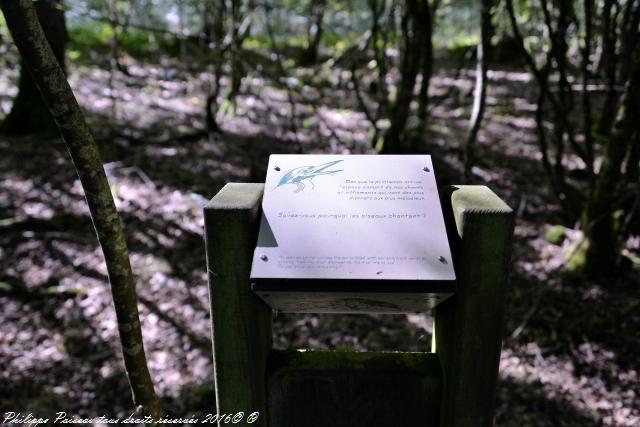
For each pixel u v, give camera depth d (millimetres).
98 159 1009
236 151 5750
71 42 11023
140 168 5160
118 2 9180
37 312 3150
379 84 4930
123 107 7250
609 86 3730
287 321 3158
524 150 6168
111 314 3186
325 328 3102
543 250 3965
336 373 1159
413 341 3012
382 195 1079
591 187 3586
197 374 2758
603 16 3449
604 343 3002
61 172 4988
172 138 6031
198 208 4449
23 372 2727
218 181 4996
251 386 1138
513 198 4867
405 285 952
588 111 3494
